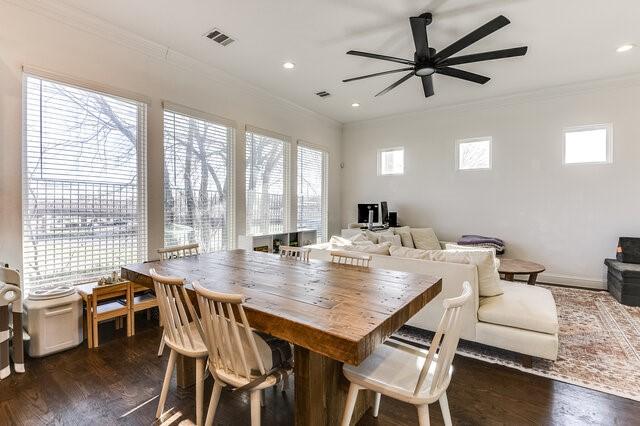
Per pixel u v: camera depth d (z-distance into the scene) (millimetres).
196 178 3840
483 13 2773
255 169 4652
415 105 5363
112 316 2641
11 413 1745
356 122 6418
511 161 4930
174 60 3504
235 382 1322
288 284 1719
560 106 4559
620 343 2615
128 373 2158
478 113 5168
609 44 3285
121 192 3143
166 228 3523
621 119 4195
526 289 2811
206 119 3885
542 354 2146
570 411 1783
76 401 1854
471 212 5277
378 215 5812
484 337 2334
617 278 3725
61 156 2744
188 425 1665
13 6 2453
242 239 4270
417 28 2498
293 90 4648
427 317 2605
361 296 1503
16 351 2127
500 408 1812
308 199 5777
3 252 2441
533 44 3283
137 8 2711
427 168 5672
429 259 2629
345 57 3615
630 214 4184
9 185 2465
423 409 1269
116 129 3105
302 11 2762
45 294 2383
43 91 2639
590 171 4395
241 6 2691
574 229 4508
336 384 1539
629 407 1812
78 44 2799
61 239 2748
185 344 1612
